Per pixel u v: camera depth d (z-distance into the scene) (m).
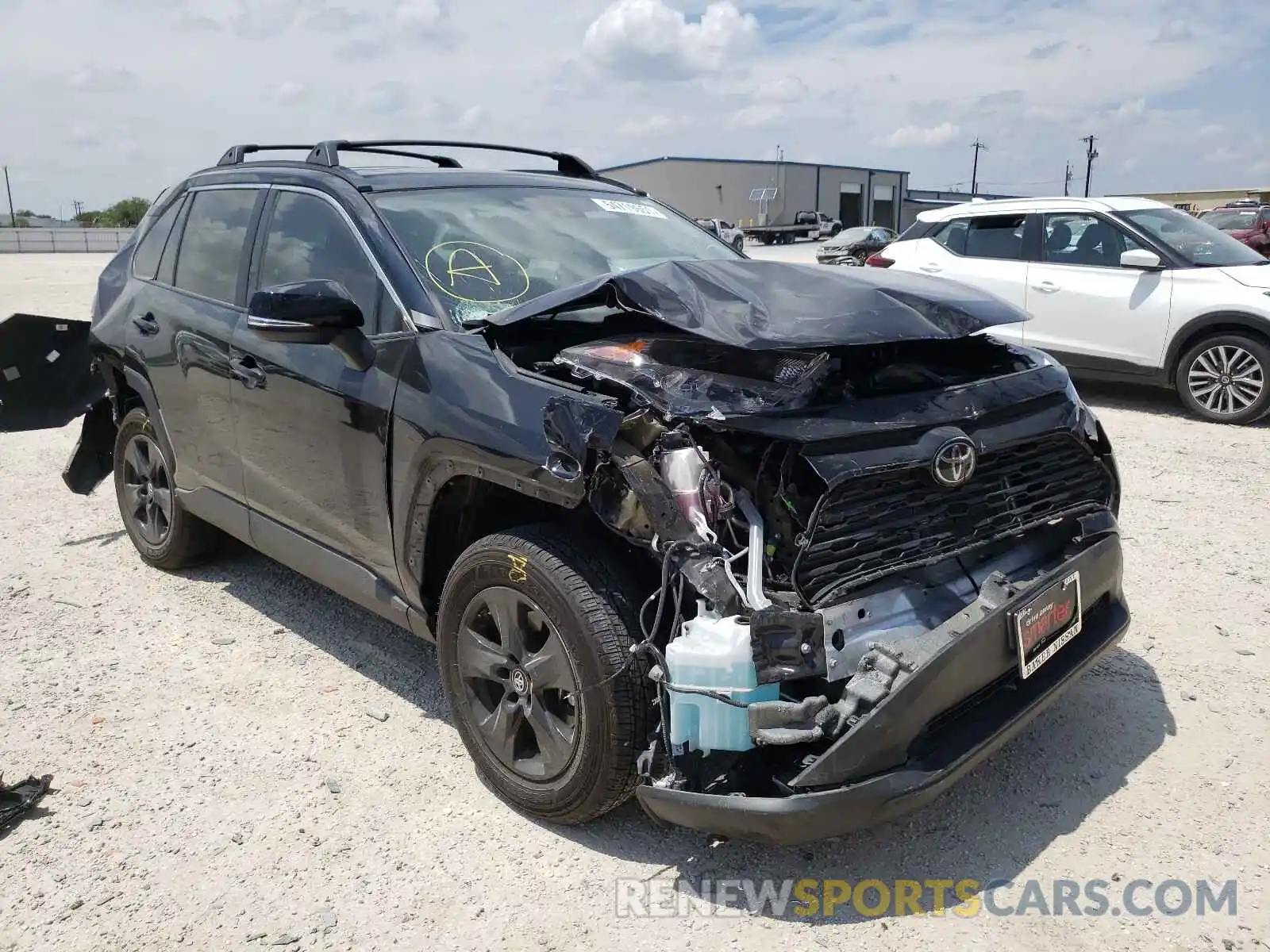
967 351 3.23
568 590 2.55
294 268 3.64
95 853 2.81
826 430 2.43
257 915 2.55
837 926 2.46
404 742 3.36
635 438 2.49
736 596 2.28
